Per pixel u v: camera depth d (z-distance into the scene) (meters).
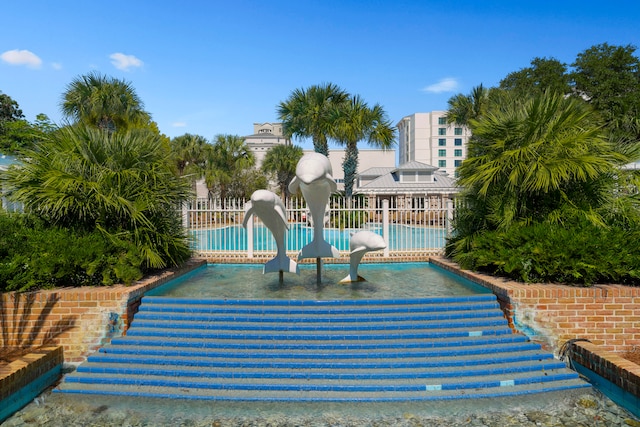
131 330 6.12
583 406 4.88
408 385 5.05
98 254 6.77
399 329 6.05
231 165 36.56
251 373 5.28
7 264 6.46
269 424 4.52
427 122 66.06
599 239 6.62
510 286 6.57
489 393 5.02
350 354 5.52
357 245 7.80
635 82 27.36
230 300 6.57
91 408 4.88
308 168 6.53
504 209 8.01
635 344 6.14
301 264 11.33
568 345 6.02
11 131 23.22
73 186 7.30
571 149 7.57
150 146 8.72
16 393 4.88
